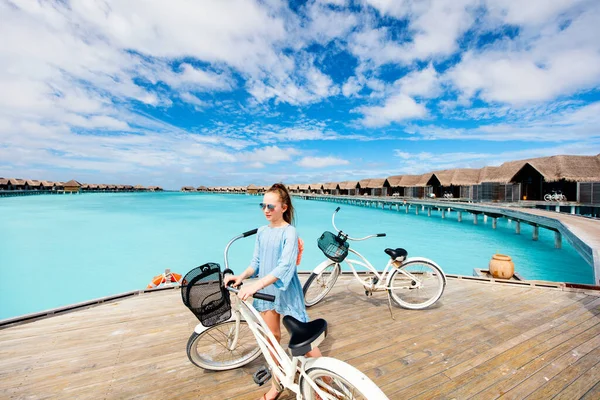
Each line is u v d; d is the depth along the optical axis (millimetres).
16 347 3139
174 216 29609
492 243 16359
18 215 28281
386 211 36219
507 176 26922
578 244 8742
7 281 10172
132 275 10938
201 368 2797
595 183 19891
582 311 3912
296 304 2160
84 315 3920
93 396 2420
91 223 23656
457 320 3719
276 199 2184
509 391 2428
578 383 2504
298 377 2053
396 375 2645
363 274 5730
